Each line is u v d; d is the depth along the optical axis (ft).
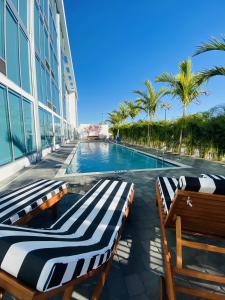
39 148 31.91
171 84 34.32
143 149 48.78
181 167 23.58
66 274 3.07
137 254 7.43
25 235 3.51
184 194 5.78
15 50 23.45
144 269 6.64
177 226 6.36
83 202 8.54
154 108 50.44
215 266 6.85
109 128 126.52
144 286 5.92
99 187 10.95
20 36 25.44
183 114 34.06
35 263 2.72
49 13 46.44
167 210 8.03
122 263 6.93
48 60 44.04
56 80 55.72
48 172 21.11
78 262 3.37
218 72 19.16
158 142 48.42
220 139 27.76
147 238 8.50
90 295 5.56
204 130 30.37
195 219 6.93
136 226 9.52
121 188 10.72
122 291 5.72
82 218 6.85
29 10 29.40
